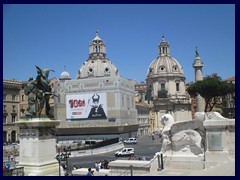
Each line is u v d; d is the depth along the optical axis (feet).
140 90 544.21
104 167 94.99
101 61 433.48
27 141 63.05
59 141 271.28
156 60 469.16
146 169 64.90
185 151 63.31
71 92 327.26
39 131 62.64
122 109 318.24
